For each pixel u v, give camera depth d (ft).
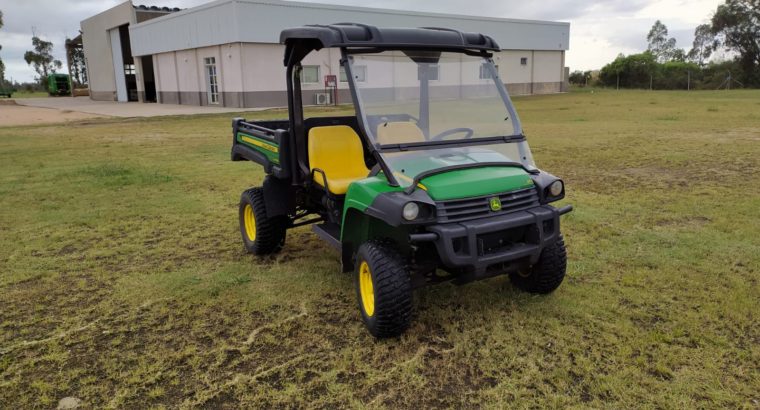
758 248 16.85
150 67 119.55
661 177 27.81
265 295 14.40
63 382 10.60
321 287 14.87
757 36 152.76
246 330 12.55
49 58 272.92
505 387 10.12
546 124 55.47
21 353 11.74
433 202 10.80
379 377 10.53
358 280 12.39
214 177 30.68
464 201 11.14
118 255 17.95
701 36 227.40
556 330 12.09
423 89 13.21
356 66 12.69
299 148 15.40
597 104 83.46
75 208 24.00
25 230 20.84
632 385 10.07
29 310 13.87
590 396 9.83
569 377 10.40
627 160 33.09
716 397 9.70
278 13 88.48
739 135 42.39
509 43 119.34
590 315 12.77
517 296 13.76
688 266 15.62
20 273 16.30
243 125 18.48
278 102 91.81
